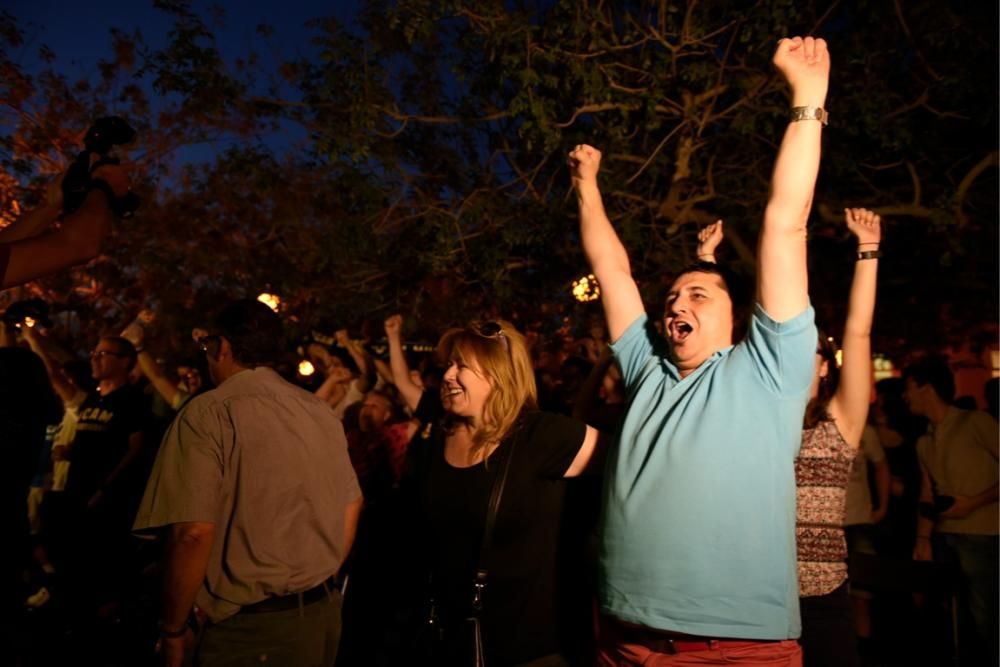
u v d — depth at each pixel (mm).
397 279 10695
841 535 3439
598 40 9148
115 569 6703
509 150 10945
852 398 3453
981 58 10109
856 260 3543
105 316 14344
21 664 5699
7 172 10258
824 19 10125
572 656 3135
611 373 4879
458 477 3143
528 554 3045
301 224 12266
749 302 3029
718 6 9891
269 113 10250
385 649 5453
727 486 2521
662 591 2521
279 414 3115
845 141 10172
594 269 3365
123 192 1919
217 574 2988
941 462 5758
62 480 7367
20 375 3854
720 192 10766
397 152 10602
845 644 3344
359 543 5828
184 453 2924
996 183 11516
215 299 13336
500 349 3186
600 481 3496
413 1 9031
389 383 7816
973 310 15391
